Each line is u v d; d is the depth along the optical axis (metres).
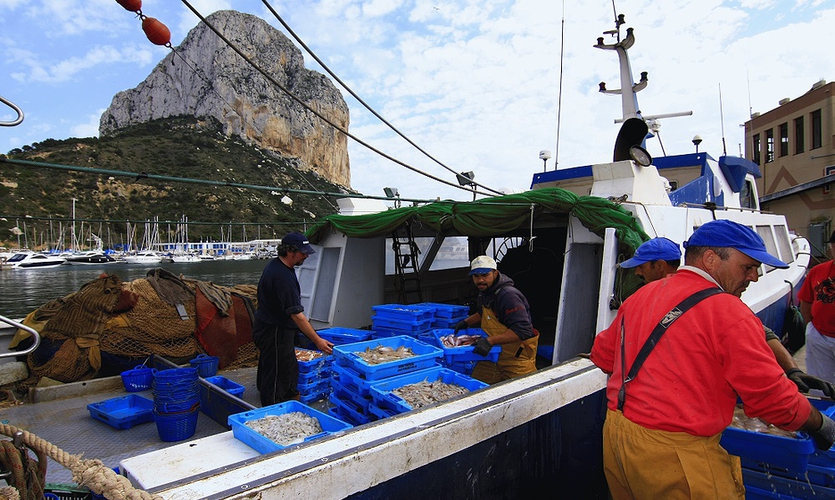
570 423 3.20
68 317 5.02
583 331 4.60
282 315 4.15
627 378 2.19
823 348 4.95
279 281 4.02
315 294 6.09
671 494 2.01
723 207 6.54
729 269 2.17
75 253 40.16
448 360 4.07
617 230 3.91
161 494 1.68
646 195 4.79
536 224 5.13
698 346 2.00
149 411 4.01
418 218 5.03
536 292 7.40
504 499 2.71
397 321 4.93
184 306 5.61
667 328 2.10
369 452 2.05
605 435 2.32
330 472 1.91
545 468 3.00
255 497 1.72
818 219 20.02
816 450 2.69
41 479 1.80
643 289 2.39
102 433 3.81
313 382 4.44
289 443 2.49
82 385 4.78
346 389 3.50
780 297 7.25
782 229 8.31
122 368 5.15
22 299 21.12
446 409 2.52
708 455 1.99
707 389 1.99
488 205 4.56
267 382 4.19
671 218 4.70
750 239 2.15
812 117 23.11
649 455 2.03
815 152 22.70
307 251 4.11
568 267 4.41
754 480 2.84
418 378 3.46
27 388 4.70
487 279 4.19
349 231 5.59
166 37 2.83
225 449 2.42
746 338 1.91
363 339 5.05
